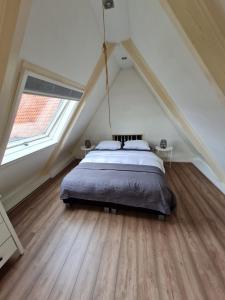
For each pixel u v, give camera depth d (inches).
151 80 99.1
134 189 84.9
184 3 29.6
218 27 30.1
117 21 71.6
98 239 73.8
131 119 163.2
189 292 52.2
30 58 48.5
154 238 73.6
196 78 45.7
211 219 84.8
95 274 58.3
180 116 101.9
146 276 57.3
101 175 95.4
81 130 161.5
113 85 156.3
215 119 57.8
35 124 98.1
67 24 53.1
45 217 89.4
